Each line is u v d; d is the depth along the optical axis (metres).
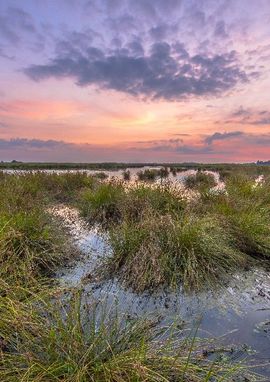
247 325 3.19
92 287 4.03
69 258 4.95
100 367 2.17
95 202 7.76
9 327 2.62
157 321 3.21
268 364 2.58
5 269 3.64
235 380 2.39
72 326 2.58
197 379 2.27
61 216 7.66
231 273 4.45
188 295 3.82
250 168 20.89
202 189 8.33
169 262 4.32
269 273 4.53
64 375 2.12
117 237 5.02
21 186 8.58
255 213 5.92
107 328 2.75
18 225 4.78
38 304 3.20
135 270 4.18
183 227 4.73
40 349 2.40
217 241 4.77
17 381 2.09
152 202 6.83
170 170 25.48
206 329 3.10
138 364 2.08
